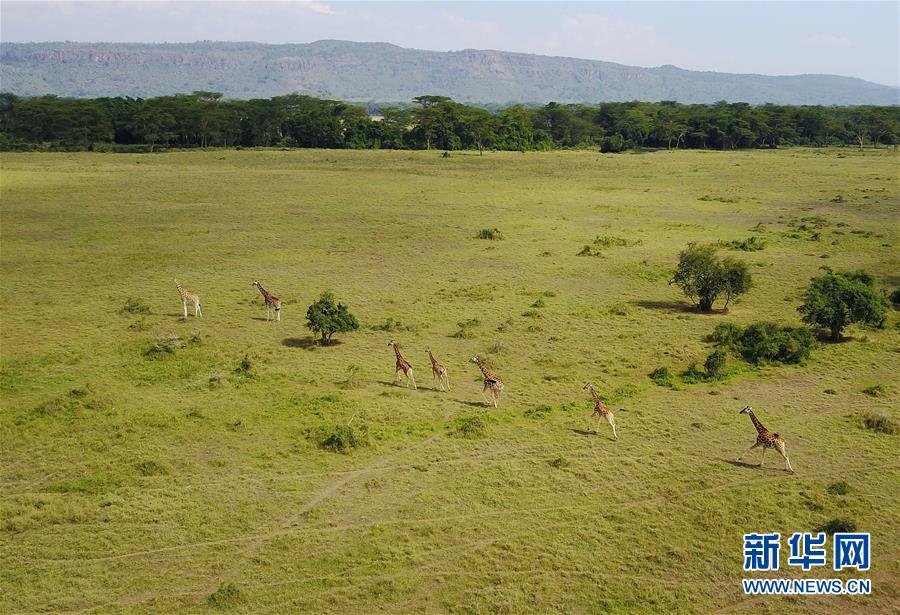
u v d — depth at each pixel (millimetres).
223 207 73375
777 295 42844
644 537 18844
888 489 20938
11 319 37812
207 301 41594
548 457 23000
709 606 16406
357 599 16531
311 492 20984
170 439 24188
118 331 35906
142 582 17078
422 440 24281
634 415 26141
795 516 19656
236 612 16047
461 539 18781
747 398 27703
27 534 18922
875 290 35969
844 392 28266
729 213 72125
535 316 38531
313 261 51844
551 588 16891
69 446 23656
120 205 73438
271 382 29281
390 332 36156
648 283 46031
